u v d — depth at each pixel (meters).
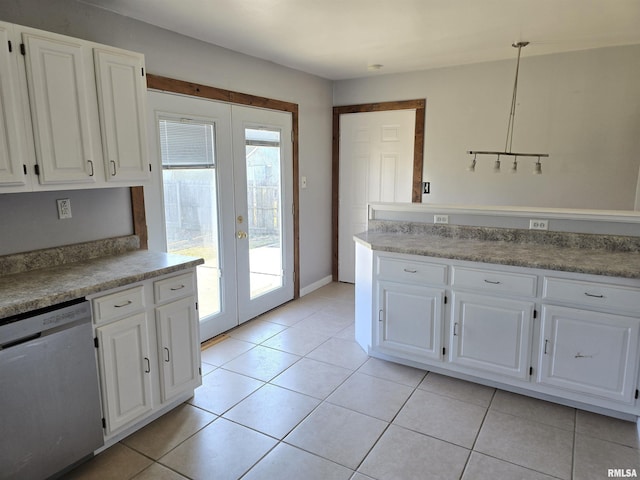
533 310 2.46
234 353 3.24
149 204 2.91
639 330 2.21
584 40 3.35
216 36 3.11
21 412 1.75
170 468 2.04
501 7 2.61
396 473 2.00
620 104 3.60
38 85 1.99
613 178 3.72
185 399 2.59
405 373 2.93
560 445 2.18
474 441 2.21
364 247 3.10
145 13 2.63
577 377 2.39
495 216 3.01
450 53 3.71
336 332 3.64
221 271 3.55
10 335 1.69
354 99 4.75
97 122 2.24
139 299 2.19
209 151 3.34
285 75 4.09
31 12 2.21
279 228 4.21
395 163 4.64
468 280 2.62
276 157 4.08
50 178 2.06
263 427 2.35
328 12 2.65
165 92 2.95
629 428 2.30
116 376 2.11
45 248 2.36
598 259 2.45
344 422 2.39
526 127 3.98
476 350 2.67
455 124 4.28
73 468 2.03
